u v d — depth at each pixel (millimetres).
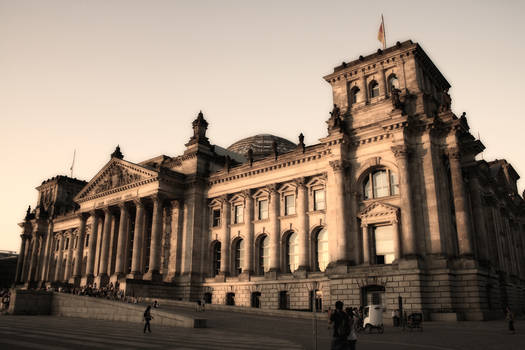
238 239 85062
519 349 29516
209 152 95000
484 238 65312
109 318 60406
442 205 61031
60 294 71188
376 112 68438
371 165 65812
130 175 94062
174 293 84875
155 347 28188
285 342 33625
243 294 78938
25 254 135125
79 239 104938
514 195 100500
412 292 56188
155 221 86250
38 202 142625
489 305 60719
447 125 62625
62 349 26266
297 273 72938
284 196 79750
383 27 76000
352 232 65562
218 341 33281
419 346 31281
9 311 69688
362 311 53156
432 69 72188
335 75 74750
